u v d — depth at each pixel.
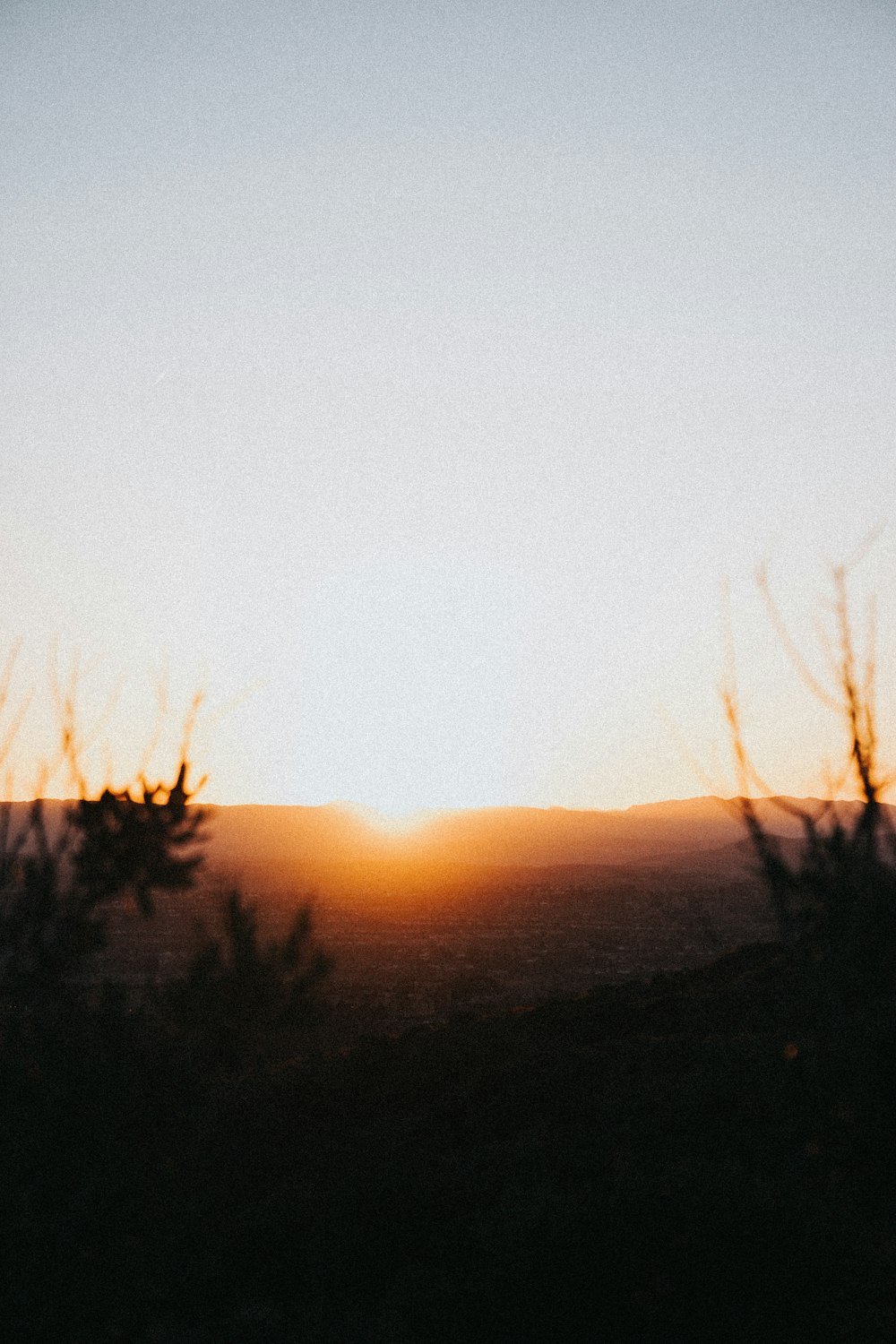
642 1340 8.27
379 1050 25.28
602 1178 10.76
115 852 7.70
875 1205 8.95
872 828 7.44
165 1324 8.51
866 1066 7.80
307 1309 10.00
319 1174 14.04
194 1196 8.21
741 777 7.69
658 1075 18.02
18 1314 7.17
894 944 7.51
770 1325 8.12
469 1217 11.34
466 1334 8.65
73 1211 7.36
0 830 7.73
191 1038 7.84
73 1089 7.48
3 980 7.52
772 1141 10.59
